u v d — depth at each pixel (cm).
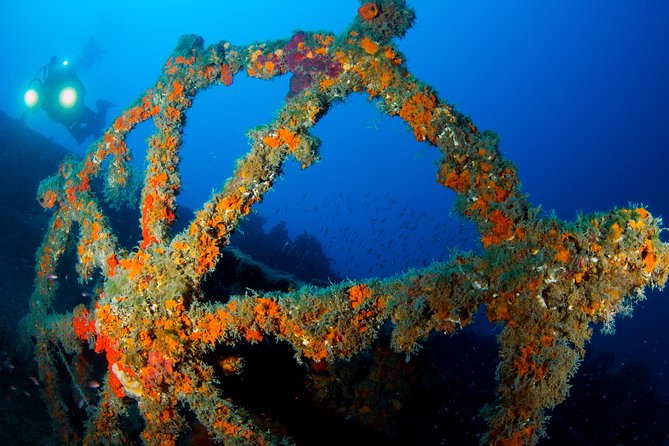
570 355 290
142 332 350
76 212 484
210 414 354
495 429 303
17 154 1302
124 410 416
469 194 313
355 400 525
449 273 303
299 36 371
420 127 333
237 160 365
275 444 353
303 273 1703
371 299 323
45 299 548
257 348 501
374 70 343
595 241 280
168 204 410
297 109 356
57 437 507
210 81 433
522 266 288
